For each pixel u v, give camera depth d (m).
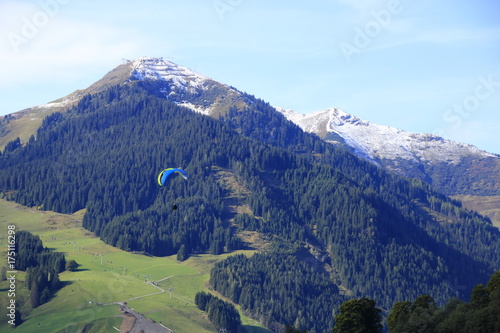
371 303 155.00
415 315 149.25
